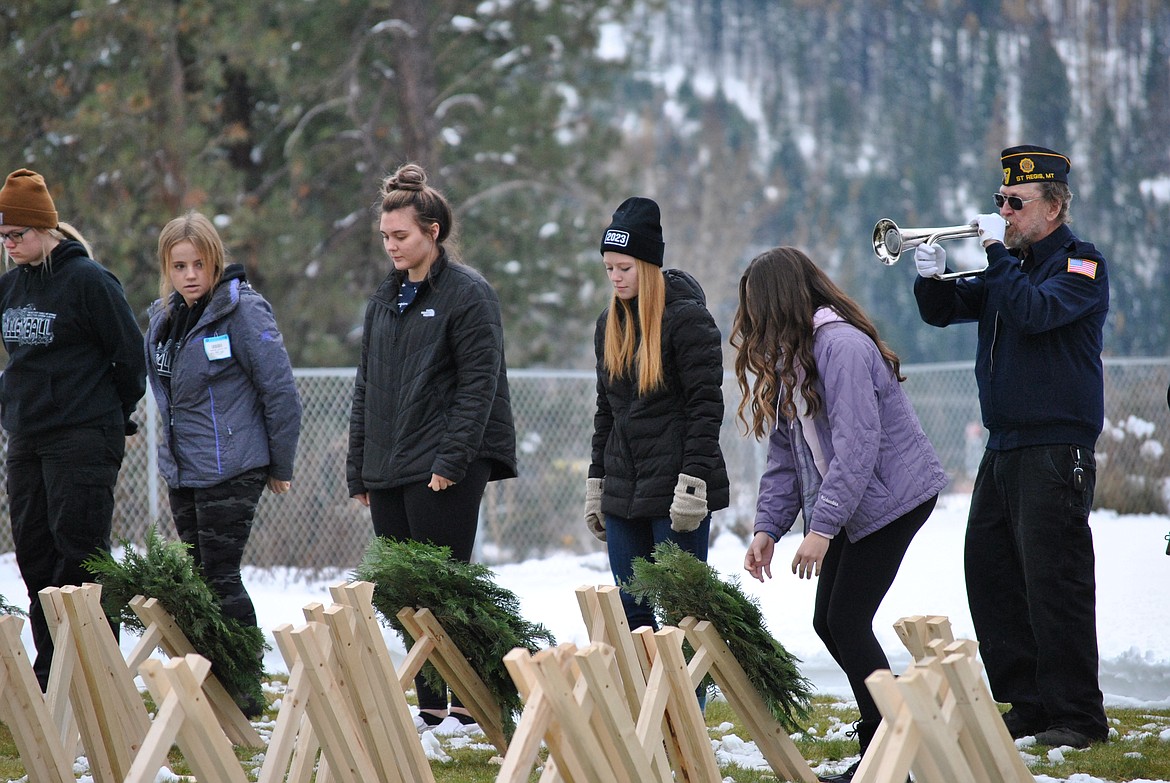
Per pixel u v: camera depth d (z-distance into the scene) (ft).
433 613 39.04
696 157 536.42
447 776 37.93
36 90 126.00
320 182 145.79
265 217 130.93
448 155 150.61
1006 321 43.19
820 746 42.24
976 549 44.52
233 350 45.37
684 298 42.06
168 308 46.47
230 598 44.80
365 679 32.73
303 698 31.68
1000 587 44.19
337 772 31.63
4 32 125.70
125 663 36.01
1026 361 42.45
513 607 39.68
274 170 142.82
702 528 41.73
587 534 99.40
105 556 38.70
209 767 27.94
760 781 36.78
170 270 45.44
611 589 32.68
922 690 25.17
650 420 42.14
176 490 46.01
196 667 27.89
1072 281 41.55
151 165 125.49
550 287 152.25
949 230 43.78
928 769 25.49
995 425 43.55
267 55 125.59
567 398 99.30
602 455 45.09
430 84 142.72
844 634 37.52
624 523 43.01
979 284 45.34
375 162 141.90
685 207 363.35
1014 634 44.09
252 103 141.90
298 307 135.54
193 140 123.65
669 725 33.19
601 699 27.96
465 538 45.16
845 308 38.04
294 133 137.49
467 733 44.45
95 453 45.78
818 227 598.34
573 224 157.38
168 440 45.96
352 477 48.01
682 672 32.73
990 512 44.24
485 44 154.81
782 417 38.88
